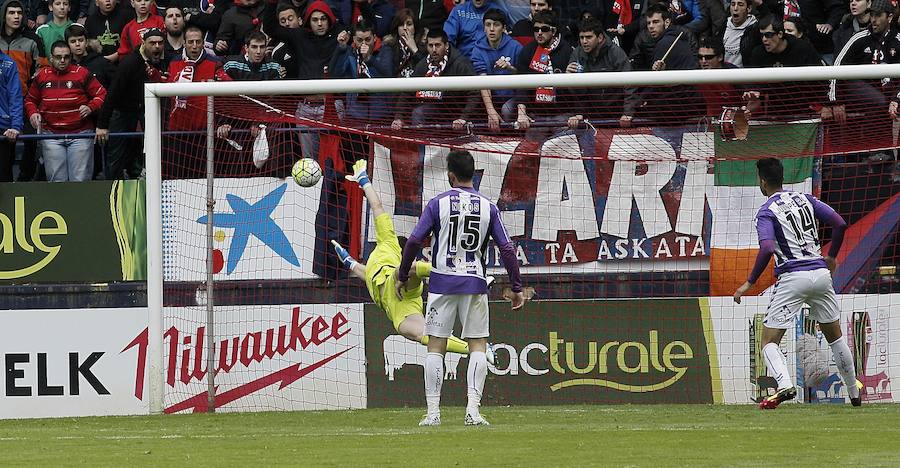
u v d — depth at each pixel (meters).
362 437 27.78
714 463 21.92
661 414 35.03
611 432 28.19
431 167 42.25
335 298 41.38
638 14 50.28
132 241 41.28
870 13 44.16
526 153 41.72
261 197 41.84
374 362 40.97
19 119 43.94
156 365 38.97
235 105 42.91
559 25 46.28
